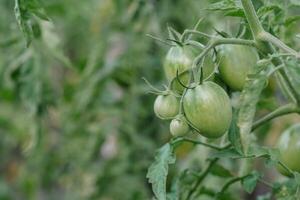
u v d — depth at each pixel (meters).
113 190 1.57
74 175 1.64
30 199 1.81
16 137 2.08
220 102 0.77
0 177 2.22
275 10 0.86
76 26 1.79
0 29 1.79
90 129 1.58
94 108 1.58
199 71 0.78
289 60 0.79
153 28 1.48
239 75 0.80
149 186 1.58
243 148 0.74
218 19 1.14
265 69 0.86
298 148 0.89
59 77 1.83
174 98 0.78
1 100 1.89
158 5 1.47
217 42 0.77
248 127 0.74
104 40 1.55
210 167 0.92
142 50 1.52
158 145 1.56
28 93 1.40
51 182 2.00
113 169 1.58
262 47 0.77
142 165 1.56
